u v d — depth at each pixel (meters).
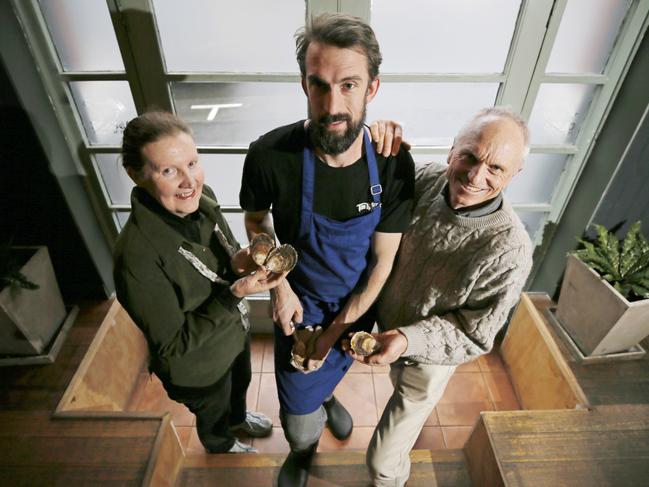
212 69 1.73
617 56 1.70
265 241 1.32
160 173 1.11
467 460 1.94
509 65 1.70
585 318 2.07
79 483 1.61
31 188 1.92
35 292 2.02
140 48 1.63
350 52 0.98
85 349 2.14
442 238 1.29
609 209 2.03
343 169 1.21
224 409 1.74
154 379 2.51
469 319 1.32
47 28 1.63
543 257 2.45
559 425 1.79
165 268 1.23
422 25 1.63
